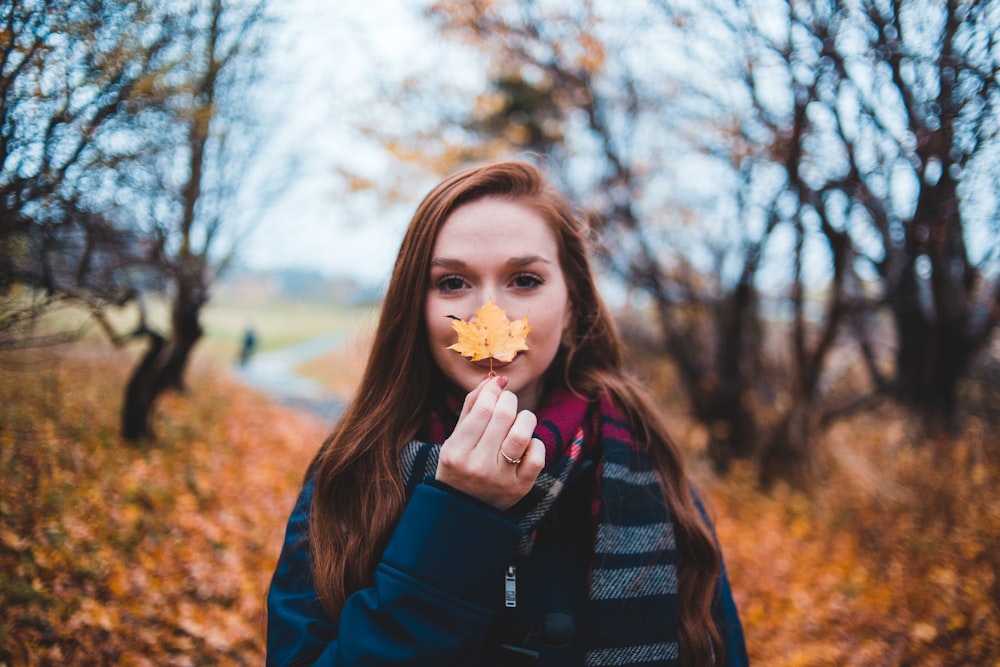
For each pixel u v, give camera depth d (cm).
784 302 544
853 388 592
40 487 317
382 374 115
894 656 290
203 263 456
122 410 511
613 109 552
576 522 110
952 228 324
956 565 320
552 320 107
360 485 109
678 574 118
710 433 609
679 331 635
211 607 310
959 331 394
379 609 87
